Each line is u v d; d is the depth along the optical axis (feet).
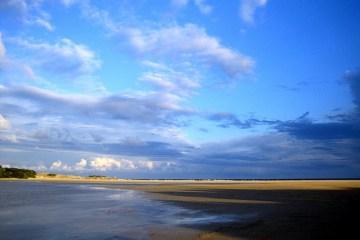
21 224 72.02
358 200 121.39
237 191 187.01
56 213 91.09
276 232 59.57
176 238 56.49
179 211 94.89
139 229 65.51
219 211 92.53
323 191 176.45
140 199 137.80
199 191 192.75
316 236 55.67
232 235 57.82
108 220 78.13
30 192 184.03
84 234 60.85
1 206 108.06
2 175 498.69
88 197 150.82
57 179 572.51
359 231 59.88
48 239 56.75
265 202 116.67
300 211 88.94
